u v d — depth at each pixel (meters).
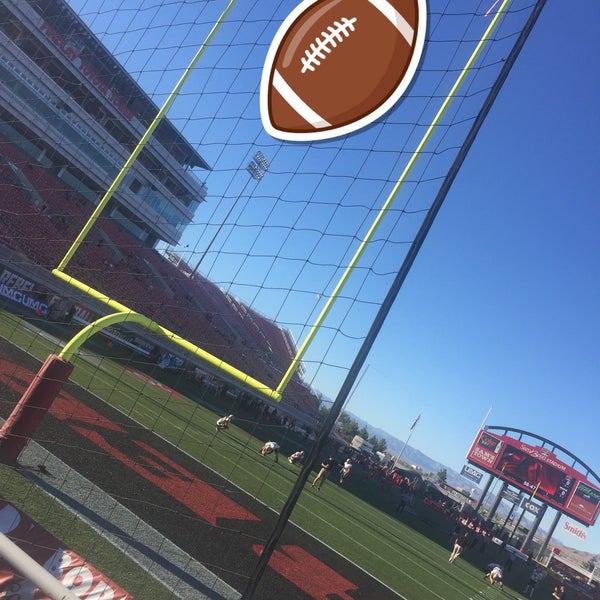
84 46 23.09
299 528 9.24
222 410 20.56
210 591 4.35
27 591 2.33
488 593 12.86
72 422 7.85
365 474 31.66
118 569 3.98
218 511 7.25
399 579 9.15
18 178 21.84
